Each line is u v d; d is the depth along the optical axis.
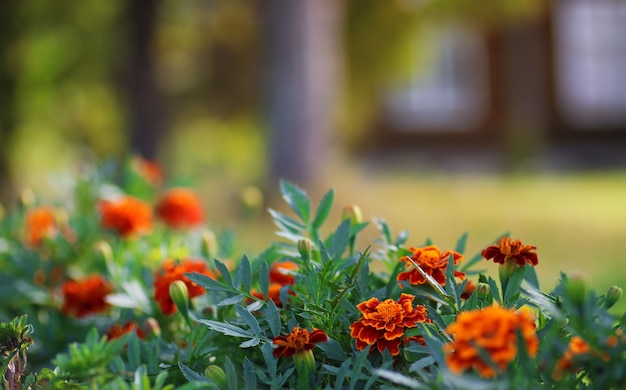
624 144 19.58
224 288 2.01
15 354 1.85
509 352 1.40
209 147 13.70
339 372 1.74
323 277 1.94
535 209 11.02
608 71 19.67
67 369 1.67
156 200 3.97
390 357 1.78
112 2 12.19
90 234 3.33
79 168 3.84
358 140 18.64
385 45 12.02
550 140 19.58
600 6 19.58
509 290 1.90
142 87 11.94
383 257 2.24
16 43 11.85
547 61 19.59
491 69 19.78
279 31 10.20
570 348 1.61
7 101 11.93
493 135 19.86
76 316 2.71
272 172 10.23
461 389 1.51
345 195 10.27
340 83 11.03
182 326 2.45
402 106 19.98
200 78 13.08
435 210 10.78
